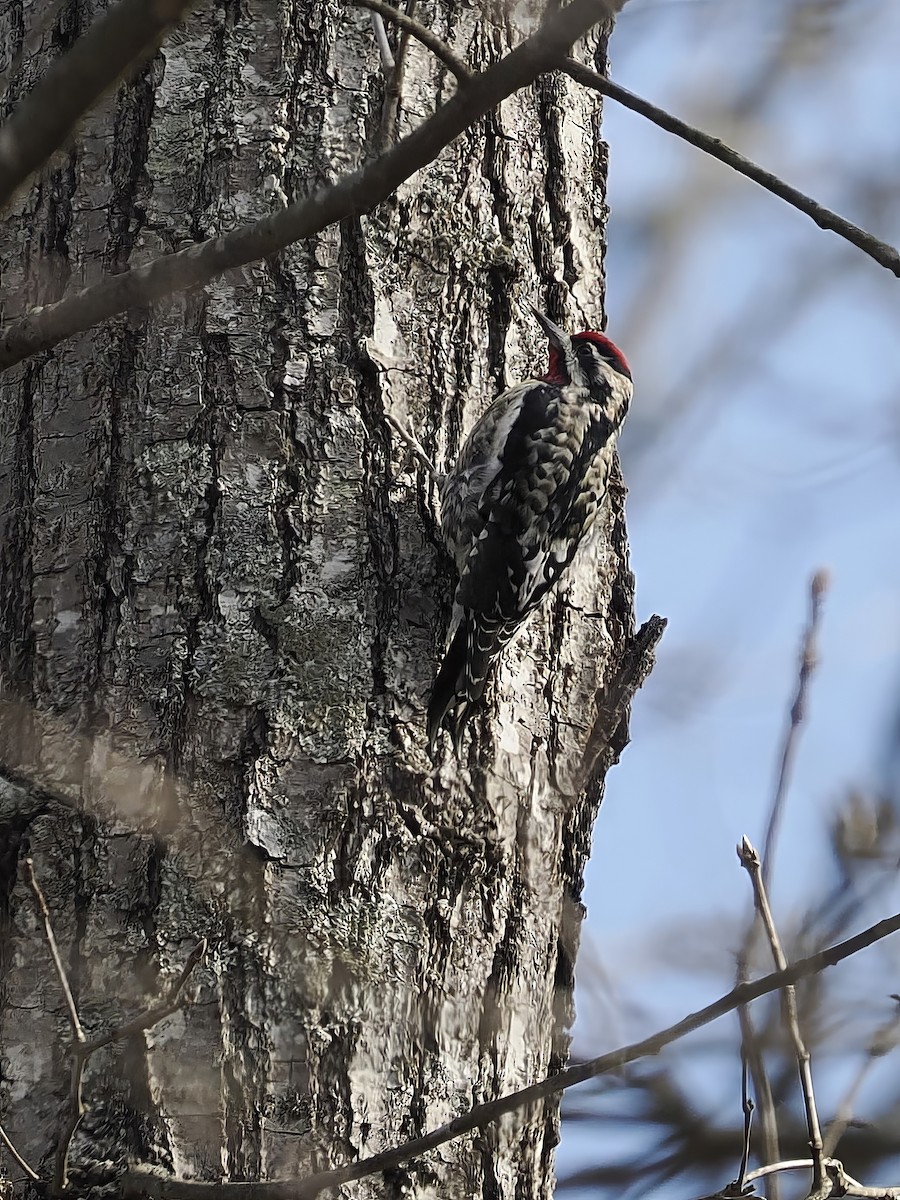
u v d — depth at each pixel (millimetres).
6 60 6840
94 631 6008
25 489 6242
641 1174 7453
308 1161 5441
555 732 6836
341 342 6422
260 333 6324
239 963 5574
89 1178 5297
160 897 5621
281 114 6469
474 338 6828
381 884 5887
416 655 6246
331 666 6035
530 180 7180
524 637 6906
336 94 6527
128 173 6457
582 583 7406
